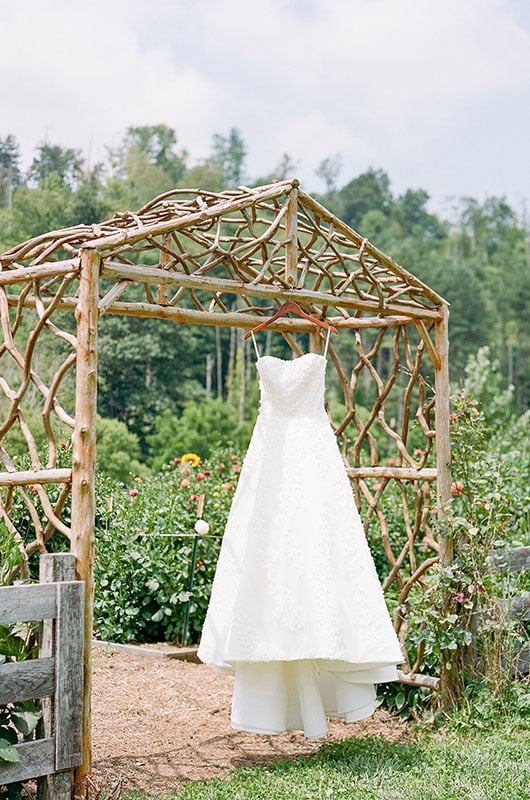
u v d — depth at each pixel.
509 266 51.16
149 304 4.30
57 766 3.40
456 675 5.10
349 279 4.88
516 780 3.98
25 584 3.64
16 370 11.88
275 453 4.45
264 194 4.43
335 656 4.05
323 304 4.82
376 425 25.19
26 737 3.48
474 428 5.34
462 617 5.14
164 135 38.66
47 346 11.94
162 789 3.93
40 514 6.70
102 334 21.95
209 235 4.61
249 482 4.58
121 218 4.45
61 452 7.05
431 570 5.26
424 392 5.41
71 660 3.46
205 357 29.28
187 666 6.29
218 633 4.46
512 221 61.88
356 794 3.81
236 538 4.55
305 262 4.75
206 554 7.13
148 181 29.86
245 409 27.72
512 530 6.13
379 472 5.51
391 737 4.86
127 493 7.84
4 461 4.01
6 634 3.43
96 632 6.92
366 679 4.41
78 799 3.46
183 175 38.78
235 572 4.50
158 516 7.25
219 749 4.59
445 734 4.83
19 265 4.29
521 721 4.87
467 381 13.96
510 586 5.46
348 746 4.56
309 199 4.65
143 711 5.17
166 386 23.91
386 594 6.11
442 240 59.75
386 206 54.19
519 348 45.28
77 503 3.59
